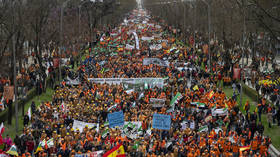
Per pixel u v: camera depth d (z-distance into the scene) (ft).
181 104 222.48
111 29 640.58
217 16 443.32
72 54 400.88
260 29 325.21
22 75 281.74
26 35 318.45
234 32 391.24
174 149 156.87
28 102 259.60
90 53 447.42
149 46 453.17
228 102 220.02
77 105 219.00
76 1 573.74
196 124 195.62
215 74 312.09
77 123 189.98
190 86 296.71
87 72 328.90
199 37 549.54
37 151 161.58
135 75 308.19
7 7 233.96
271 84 262.26
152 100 227.40
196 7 577.43
